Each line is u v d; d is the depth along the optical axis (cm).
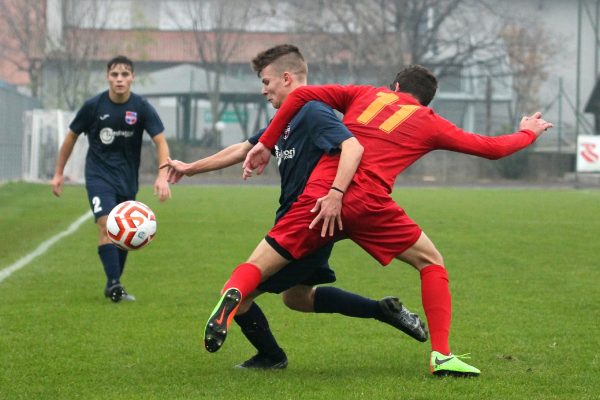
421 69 1406
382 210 1284
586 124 11831
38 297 2055
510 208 5075
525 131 1370
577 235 3566
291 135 1328
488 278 2406
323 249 1318
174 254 2869
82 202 5122
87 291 2153
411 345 1576
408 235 1305
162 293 2125
